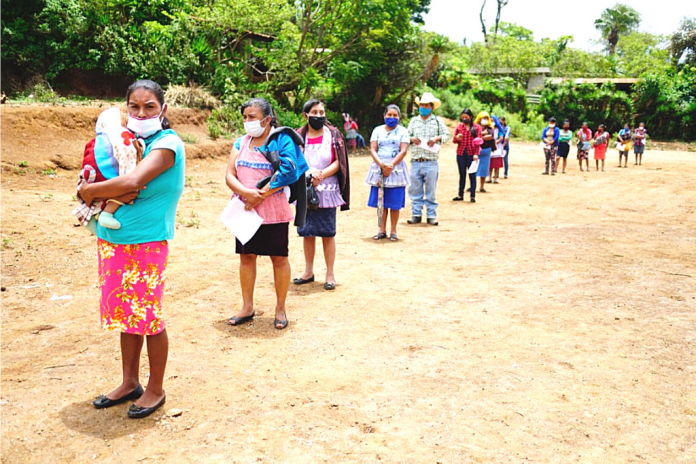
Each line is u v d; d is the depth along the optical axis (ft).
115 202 10.53
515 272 22.17
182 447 10.25
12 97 65.41
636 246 26.63
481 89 139.13
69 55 72.13
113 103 62.64
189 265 22.33
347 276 21.52
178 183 11.10
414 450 10.23
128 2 73.05
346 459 9.93
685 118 128.77
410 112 123.03
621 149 70.49
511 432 10.87
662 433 10.90
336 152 19.69
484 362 13.98
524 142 119.85
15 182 35.96
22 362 13.71
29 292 18.66
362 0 86.94
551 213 37.09
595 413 11.60
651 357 14.29
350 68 95.45
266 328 16.16
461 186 41.81
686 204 40.70
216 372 13.28
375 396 12.23
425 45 107.04
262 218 15.55
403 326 16.40
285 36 82.33
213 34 76.18
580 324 16.56
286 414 11.41
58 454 10.00
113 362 13.76
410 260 24.12
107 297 10.98
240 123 68.03
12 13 70.85
